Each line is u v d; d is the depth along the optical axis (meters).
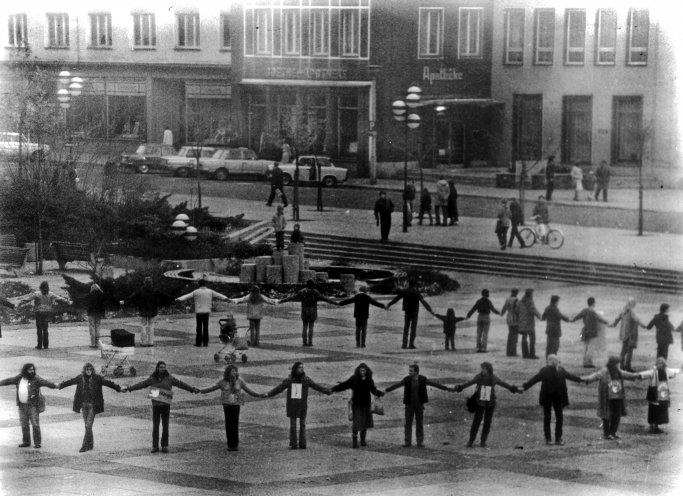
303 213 66.62
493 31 72.75
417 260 56.06
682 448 28.34
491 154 75.31
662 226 61.53
